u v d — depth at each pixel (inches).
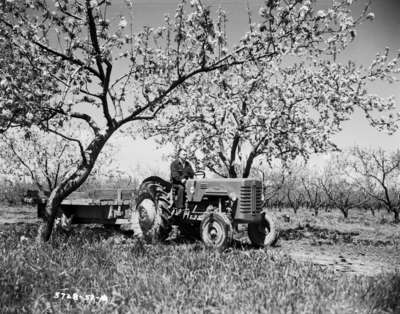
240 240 479.2
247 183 410.9
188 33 330.6
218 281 242.5
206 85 551.2
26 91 298.2
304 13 293.3
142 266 270.7
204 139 550.0
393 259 378.0
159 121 573.9
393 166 1071.0
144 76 363.9
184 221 441.1
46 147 768.9
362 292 219.5
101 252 296.8
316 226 717.3
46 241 343.0
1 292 210.2
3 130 317.4
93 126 364.8
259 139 522.9
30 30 317.1
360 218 976.9
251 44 329.7
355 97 506.6
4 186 1164.5
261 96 513.3
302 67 545.6
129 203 490.3
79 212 486.9
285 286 229.1
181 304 203.3
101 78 343.3
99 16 315.0
